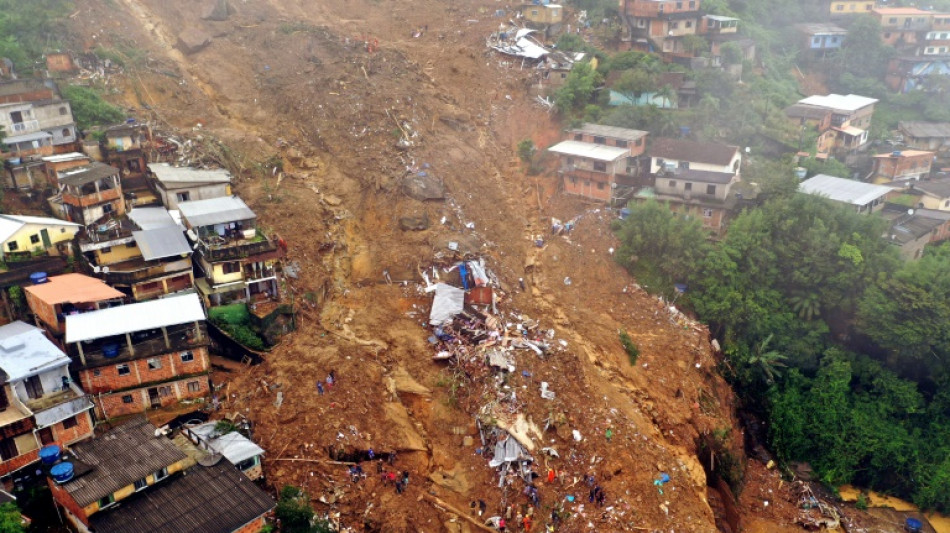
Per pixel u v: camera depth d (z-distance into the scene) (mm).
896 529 55438
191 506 38562
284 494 42969
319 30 87500
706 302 63312
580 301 63906
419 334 56312
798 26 106625
